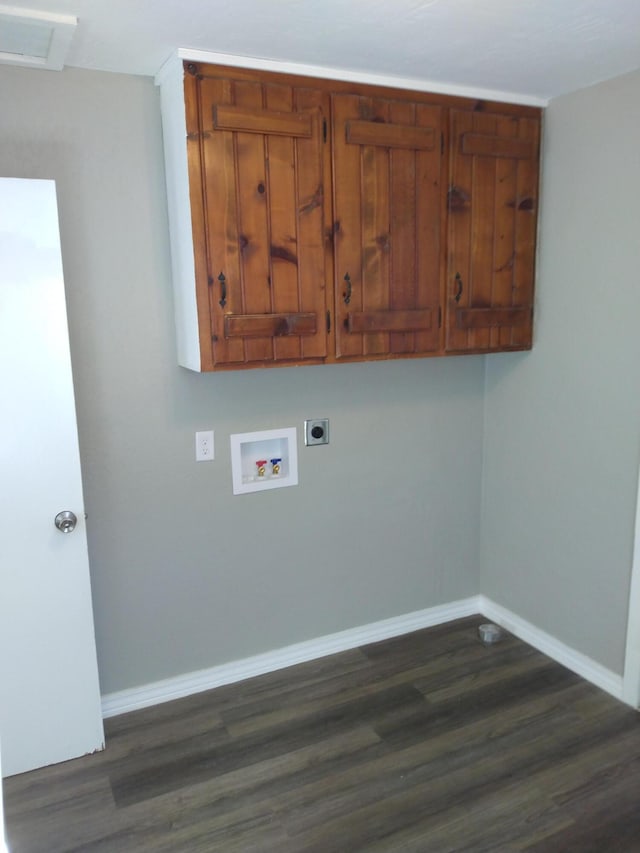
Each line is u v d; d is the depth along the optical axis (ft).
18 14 5.31
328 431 8.65
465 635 9.68
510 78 7.23
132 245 7.16
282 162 6.70
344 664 8.95
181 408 7.68
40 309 6.26
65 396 6.48
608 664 8.16
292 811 6.34
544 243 8.39
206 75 6.29
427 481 9.54
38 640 6.77
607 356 7.73
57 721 6.99
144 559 7.79
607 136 7.40
